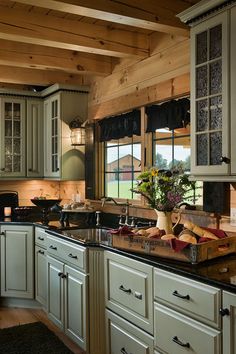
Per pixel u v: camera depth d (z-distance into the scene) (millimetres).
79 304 2961
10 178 4520
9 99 4492
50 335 3406
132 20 2689
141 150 3562
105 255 2750
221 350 1781
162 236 2447
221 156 2283
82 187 4590
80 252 2947
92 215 4082
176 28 2805
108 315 2729
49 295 3551
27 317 3871
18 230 4117
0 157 4461
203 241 2273
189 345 1965
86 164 4344
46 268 3693
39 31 3070
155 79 3365
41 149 4684
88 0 2518
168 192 2680
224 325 1761
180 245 2168
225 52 2250
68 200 4922
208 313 1847
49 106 4531
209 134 2377
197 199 3031
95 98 4297
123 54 3404
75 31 3199
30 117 4617
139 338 2377
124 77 3793
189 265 2104
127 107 3725
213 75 2361
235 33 2189
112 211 3918
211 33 2363
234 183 2613
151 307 2262
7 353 3062
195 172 2479
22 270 4109
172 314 2084
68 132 4336
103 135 4141
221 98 2291
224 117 2258
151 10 2715
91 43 3252
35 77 4270
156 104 3424
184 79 3037
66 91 4324
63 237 3244
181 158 3188
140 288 2354
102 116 4168
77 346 3211
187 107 3004
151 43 3430
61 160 4297
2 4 2922
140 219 3520
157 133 3469
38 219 4352
